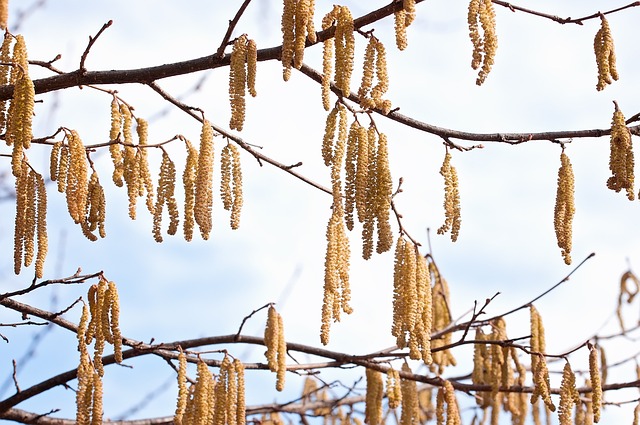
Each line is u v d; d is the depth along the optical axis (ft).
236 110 18.19
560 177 19.67
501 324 25.94
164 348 23.48
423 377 24.09
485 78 17.52
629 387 26.35
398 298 19.58
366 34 18.24
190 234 19.07
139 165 19.53
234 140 21.29
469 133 20.03
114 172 19.51
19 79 17.24
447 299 27.76
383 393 26.00
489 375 25.62
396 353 24.56
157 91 19.79
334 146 18.03
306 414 28.73
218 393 20.42
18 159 16.94
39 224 18.28
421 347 19.51
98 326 19.21
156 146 19.44
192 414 20.42
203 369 20.36
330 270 18.12
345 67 17.70
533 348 23.35
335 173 17.98
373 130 18.30
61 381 23.50
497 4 19.07
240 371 20.57
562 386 22.52
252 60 18.28
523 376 25.61
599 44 18.75
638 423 25.82
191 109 19.89
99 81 19.47
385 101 18.38
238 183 19.44
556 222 19.53
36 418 23.90
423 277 19.67
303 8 17.34
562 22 18.99
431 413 34.83
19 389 23.45
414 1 17.70
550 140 20.01
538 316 23.84
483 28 17.48
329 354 24.89
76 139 18.10
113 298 19.31
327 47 17.85
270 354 21.61
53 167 18.06
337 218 18.21
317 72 19.01
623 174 18.98
